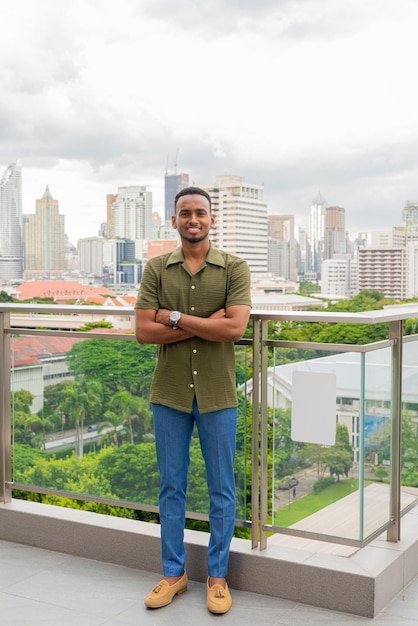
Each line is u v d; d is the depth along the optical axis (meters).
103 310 3.36
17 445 3.73
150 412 3.36
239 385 3.16
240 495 3.17
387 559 2.94
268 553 3.04
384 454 3.02
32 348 3.65
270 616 2.84
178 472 3.00
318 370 2.94
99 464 3.52
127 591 3.08
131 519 3.46
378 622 2.77
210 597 2.89
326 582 2.88
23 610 2.90
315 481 2.98
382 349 2.97
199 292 2.91
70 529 3.46
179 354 2.93
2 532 3.66
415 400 3.34
